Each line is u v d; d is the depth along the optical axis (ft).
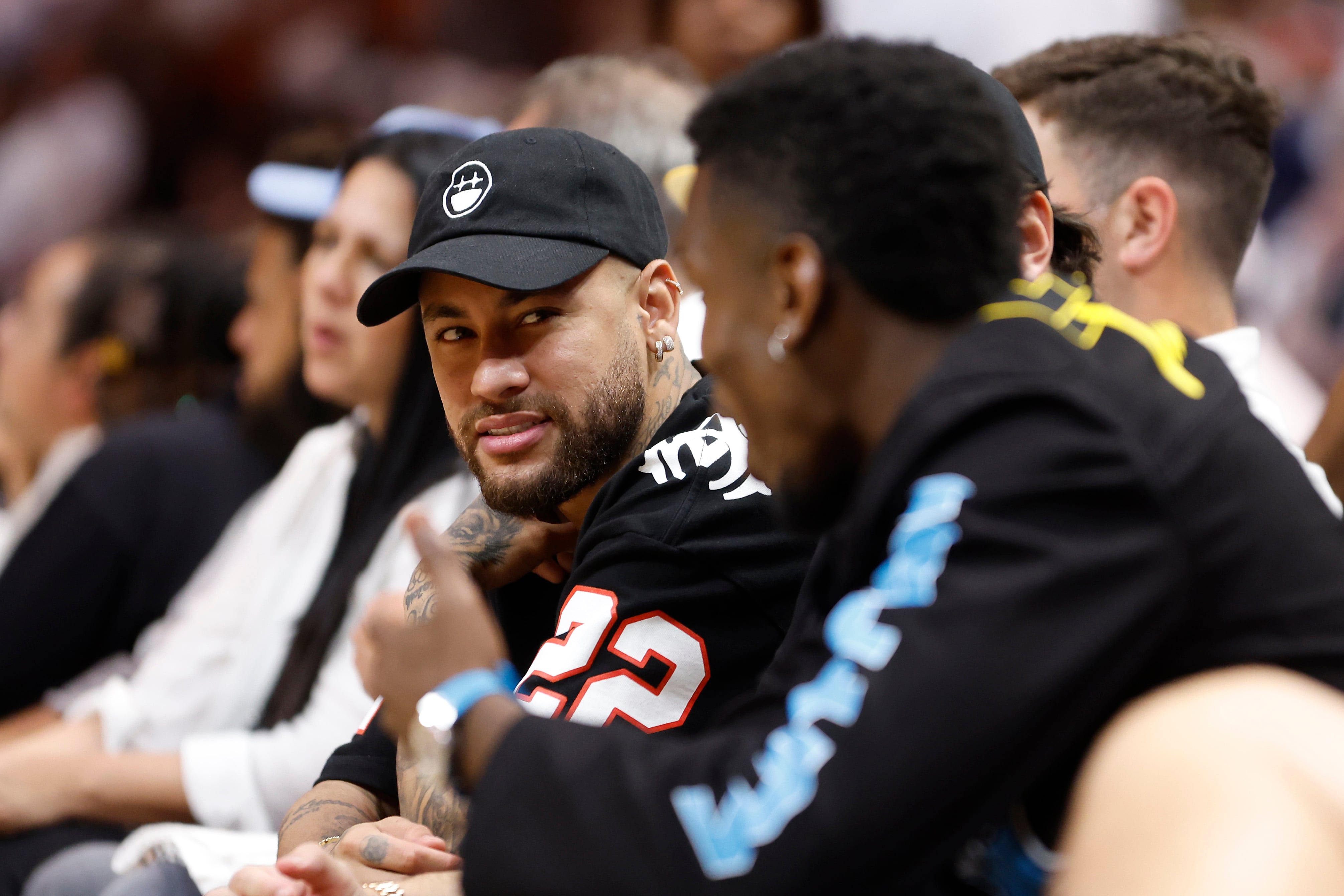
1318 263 54.03
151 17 81.87
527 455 17.70
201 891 20.10
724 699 17.03
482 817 12.45
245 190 79.51
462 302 17.54
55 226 79.00
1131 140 22.56
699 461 17.56
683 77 30.17
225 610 30.53
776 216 13.03
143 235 43.06
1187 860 10.82
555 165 17.89
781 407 13.34
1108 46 23.41
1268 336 48.65
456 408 18.06
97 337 41.11
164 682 30.19
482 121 38.65
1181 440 12.37
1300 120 60.85
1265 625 12.26
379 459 27.58
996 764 11.47
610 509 17.80
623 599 17.17
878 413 13.07
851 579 13.02
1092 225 20.30
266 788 26.30
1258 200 23.40
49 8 83.10
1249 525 12.26
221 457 35.88
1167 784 11.24
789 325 13.02
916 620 11.76
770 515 17.16
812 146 12.89
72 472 35.35
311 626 27.09
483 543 19.66
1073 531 11.82
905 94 12.87
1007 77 23.97
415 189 30.09
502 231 17.58
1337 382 24.86
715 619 17.12
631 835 11.89
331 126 43.21
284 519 30.71
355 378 29.25
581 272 17.29
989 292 13.00
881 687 11.63
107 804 27.20
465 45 80.48
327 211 32.68
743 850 11.58
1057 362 12.59
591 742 12.49
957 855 12.65
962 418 12.32
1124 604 11.66
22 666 34.04
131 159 80.43
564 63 29.53
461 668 13.44
